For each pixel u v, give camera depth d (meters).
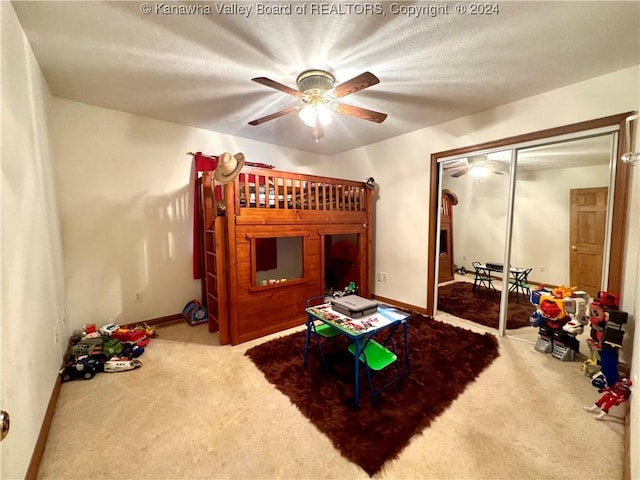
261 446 1.42
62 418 1.62
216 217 2.72
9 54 1.36
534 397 1.80
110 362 2.14
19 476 1.14
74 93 2.41
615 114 2.07
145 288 3.07
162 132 3.09
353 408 1.69
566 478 1.24
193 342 2.67
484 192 3.27
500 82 2.22
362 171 4.21
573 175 2.53
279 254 4.29
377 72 2.06
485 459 1.34
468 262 3.52
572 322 2.23
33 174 1.68
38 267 1.66
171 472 1.28
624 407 1.68
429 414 1.63
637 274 1.75
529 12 1.46
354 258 3.91
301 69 2.02
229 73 2.08
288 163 4.26
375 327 1.83
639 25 1.54
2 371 1.05
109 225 2.82
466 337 2.71
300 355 2.37
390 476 1.25
